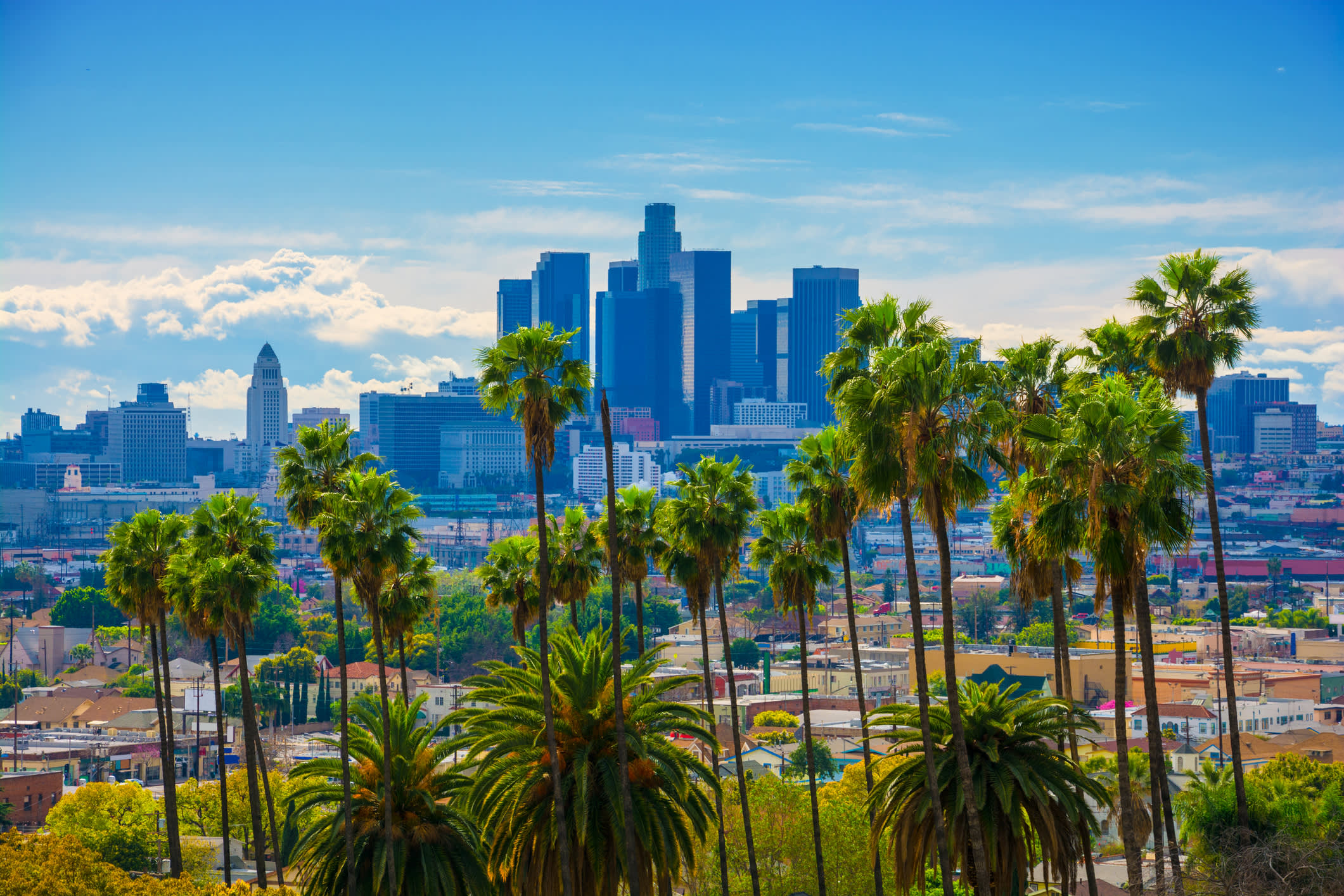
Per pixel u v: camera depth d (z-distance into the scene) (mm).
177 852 94125
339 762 66188
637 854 57156
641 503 82812
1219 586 69188
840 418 55750
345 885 64688
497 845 58844
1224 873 63375
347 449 82438
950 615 52625
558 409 60656
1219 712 173875
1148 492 53062
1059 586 69750
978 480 52656
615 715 57031
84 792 129000
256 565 87812
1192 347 66562
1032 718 54750
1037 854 62344
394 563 72312
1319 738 187875
